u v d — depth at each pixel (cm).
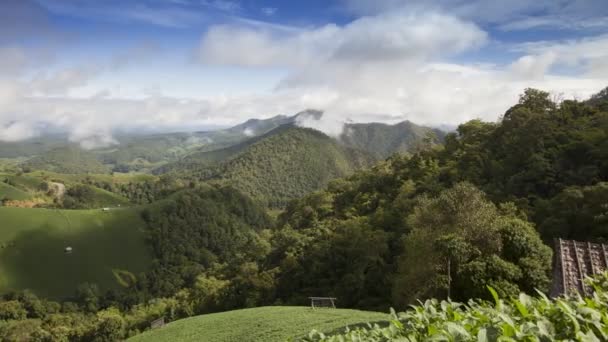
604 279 499
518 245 2072
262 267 7150
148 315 6931
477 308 395
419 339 368
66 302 9550
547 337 299
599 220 3000
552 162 4609
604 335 304
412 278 2428
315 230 7256
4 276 9888
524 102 6266
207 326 2964
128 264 11494
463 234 2195
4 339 7350
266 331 2427
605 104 5628
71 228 11950
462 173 5594
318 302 3878
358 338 440
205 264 12200
